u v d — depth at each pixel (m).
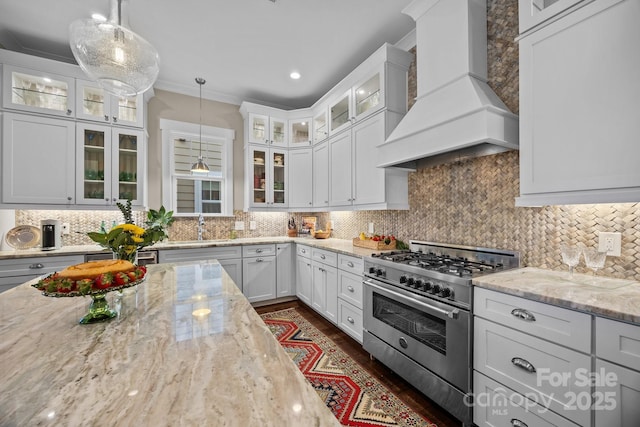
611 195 1.20
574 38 1.30
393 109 2.56
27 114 2.59
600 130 1.22
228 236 3.87
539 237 1.73
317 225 4.30
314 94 3.87
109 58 1.36
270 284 3.56
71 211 3.01
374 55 2.58
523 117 1.50
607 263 1.47
